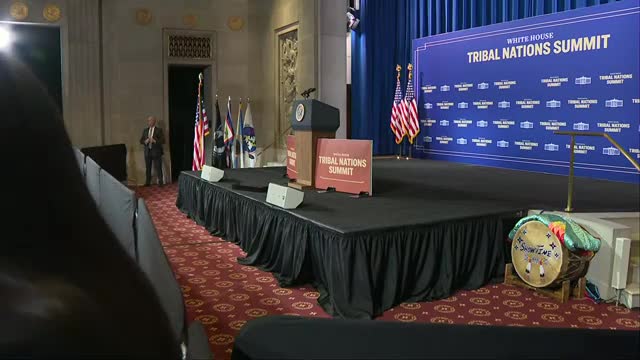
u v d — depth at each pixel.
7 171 0.42
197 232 6.79
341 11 11.12
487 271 4.55
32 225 0.43
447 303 4.10
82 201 0.46
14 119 0.43
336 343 1.01
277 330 1.05
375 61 13.68
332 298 3.88
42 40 11.26
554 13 9.23
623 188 6.93
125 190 2.74
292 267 4.49
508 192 6.21
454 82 11.34
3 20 10.88
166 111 12.13
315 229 4.19
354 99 14.09
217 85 12.54
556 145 9.30
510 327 1.05
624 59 8.27
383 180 7.45
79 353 0.46
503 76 10.22
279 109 12.44
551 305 4.04
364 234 3.86
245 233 5.64
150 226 1.68
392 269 3.99
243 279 4.72
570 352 0.99
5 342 0.44
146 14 11.86
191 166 12.95
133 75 11.84
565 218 4.22
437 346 1.00
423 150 12.29
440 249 4.26
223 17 12.48
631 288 4.01
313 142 6.09
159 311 0.50
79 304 0.45
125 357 0.47
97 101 11.62
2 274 0.43
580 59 8.88
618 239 4.01
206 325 3.64
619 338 1.03
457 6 11.66
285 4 11.88
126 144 11.88
